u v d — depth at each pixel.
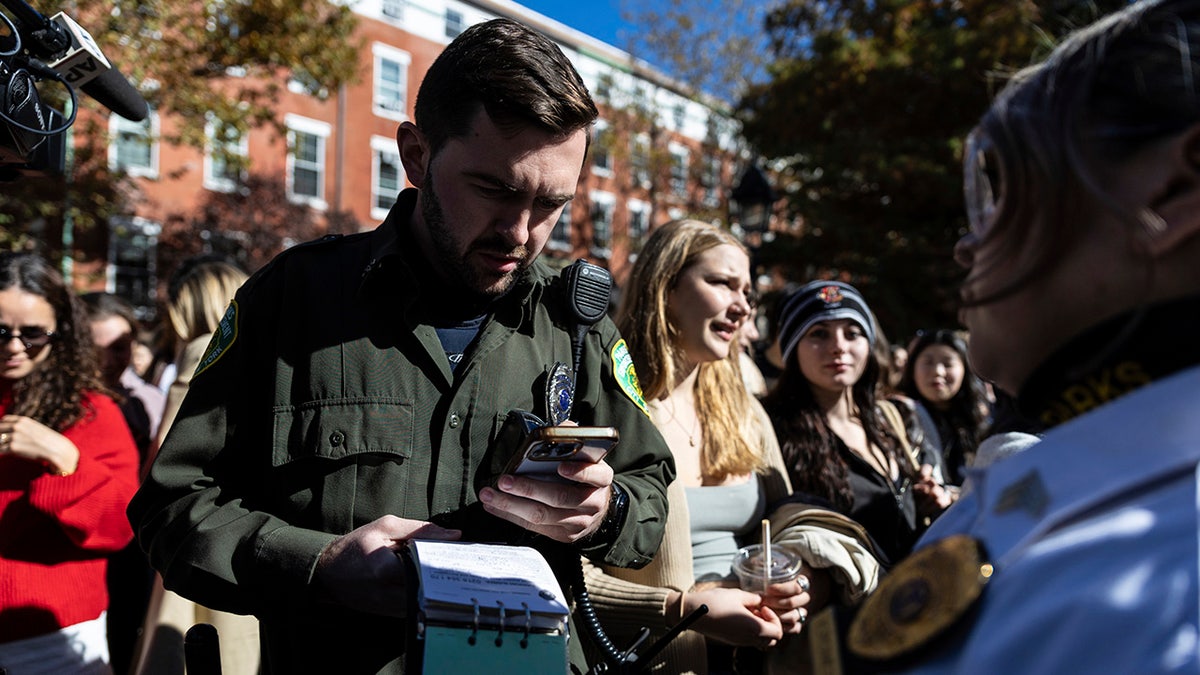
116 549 2.48
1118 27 0.69
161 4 10.29
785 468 2.83
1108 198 0.64
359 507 1.47
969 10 14.60
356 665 1.45
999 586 0.60
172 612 2.55
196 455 1.50
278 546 1.39
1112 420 0.62
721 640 2.05
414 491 1.50
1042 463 0.65
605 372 1.78
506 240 1.53
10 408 2.45
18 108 1.64
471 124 1.48
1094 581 0.54
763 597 2.14
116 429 2.57
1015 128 0.71
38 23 1.69
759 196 8.45
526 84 1.46
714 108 20.92
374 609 1.34
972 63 13.61
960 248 0.82
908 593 0.69
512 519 1.41
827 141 15.49
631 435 1.78
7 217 11.56
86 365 2.55
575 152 1.55
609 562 1.62
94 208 13.43
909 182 14.38
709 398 2.54
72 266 15.88
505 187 1.50
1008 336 0.73
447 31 22.62
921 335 4.48
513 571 1.26
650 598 2.05
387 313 1.56
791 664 2.22
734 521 2.43
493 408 1.57
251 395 1.56
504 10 23.47
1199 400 0.58
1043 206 0.68
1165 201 0.63
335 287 1.58
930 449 3.69
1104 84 0.67
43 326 2.44
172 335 4.75
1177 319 0.63
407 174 1.67
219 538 1.42
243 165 12.46
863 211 15.32
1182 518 0.54
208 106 11.53
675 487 2.22
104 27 9.81
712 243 2.50
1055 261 0.68
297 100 19.64
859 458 2.94
